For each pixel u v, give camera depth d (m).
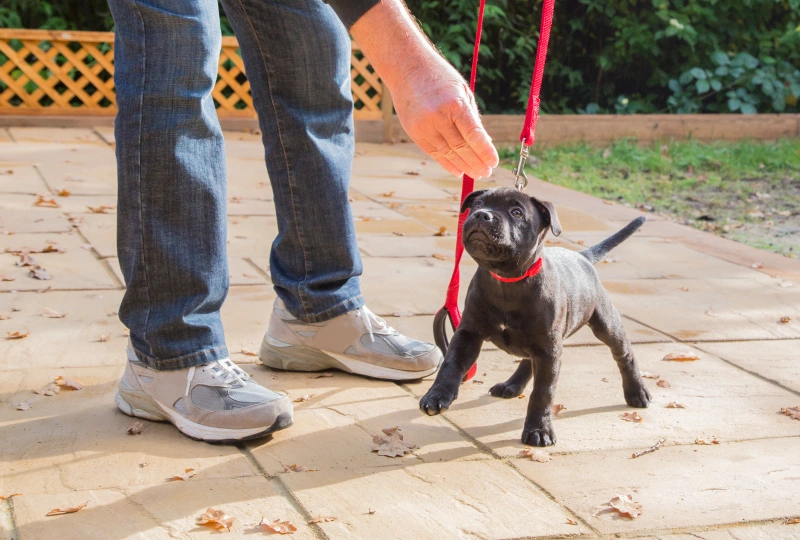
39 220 4.00
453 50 8.36
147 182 2.53
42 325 3.04
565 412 2.75
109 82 7.07
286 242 2.84
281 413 2.57
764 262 4.07
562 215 4.93
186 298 2.59
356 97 7.56
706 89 8.60
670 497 2.46
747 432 2.70
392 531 2.33
